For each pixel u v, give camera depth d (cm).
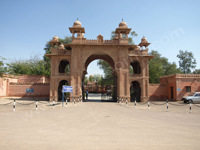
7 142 484
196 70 3909
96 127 676
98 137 535
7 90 2609
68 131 609
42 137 532
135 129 648
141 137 539
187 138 536
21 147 443
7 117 908
